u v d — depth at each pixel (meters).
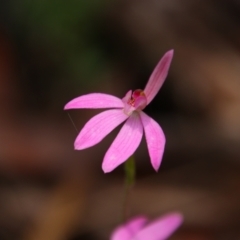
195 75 0.59
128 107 0.36
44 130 0.58
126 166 0.37
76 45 0.61
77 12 0.61
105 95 0.36
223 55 0.60
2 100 0.61
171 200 0.51
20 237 0.47
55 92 0.61
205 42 0.61
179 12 0.63
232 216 0.50
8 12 0.65
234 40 0.61
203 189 0.52
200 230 0.50
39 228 0.48
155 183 0.53
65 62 0.62
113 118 0.35
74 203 0.50
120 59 0.62
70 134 0.57
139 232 0.38
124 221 0.38
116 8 0.62
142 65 0.61
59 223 0.48
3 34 0.65
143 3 0.63
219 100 0.58
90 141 0.35
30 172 0.53
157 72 0.36
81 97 0.36
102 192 0.51
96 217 0.49
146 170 0.53
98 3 0.62
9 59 0.64
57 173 0.53
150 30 0.62
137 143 0.35
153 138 0.35
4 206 0.50
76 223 0.48
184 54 0.60
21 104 0.61
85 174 0.52
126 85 0.60
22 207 0.50
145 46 0.61
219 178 0.54
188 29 0.62
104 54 0.62
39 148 0.55
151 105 0.59
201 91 0.59
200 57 0.60
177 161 0.55
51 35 0.62
